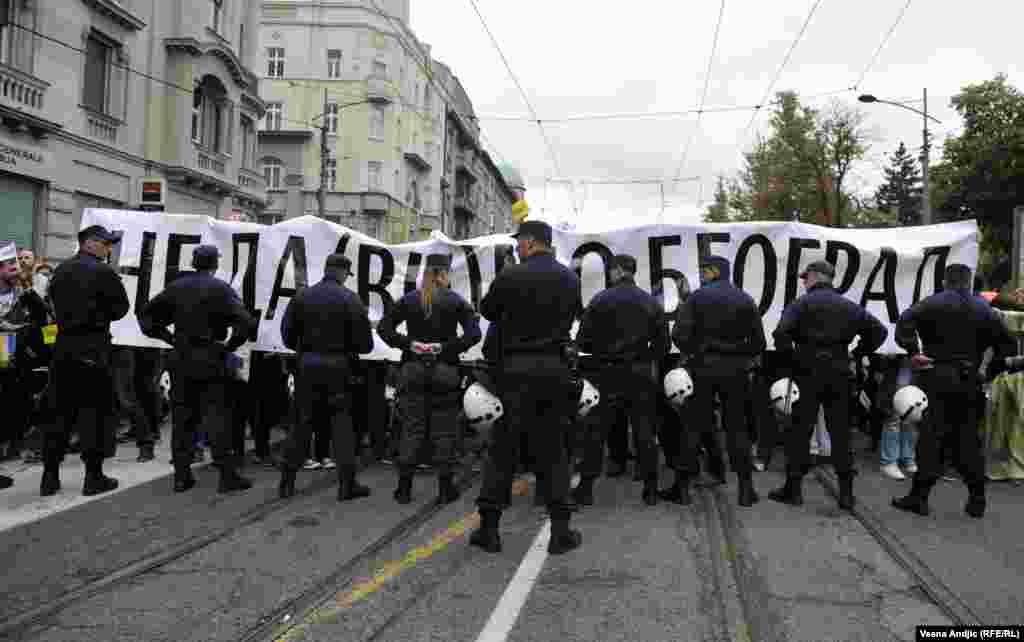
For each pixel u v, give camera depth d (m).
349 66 46.12
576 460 7.37
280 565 4.16
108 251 5.97
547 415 4.50
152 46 20.84
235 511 5.29
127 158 19.72
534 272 4.52
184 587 3.83
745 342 5.61
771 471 7.07
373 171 46.84
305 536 4.71
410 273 8.02
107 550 4.39
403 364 5.72
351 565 4.18
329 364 5.63
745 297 5.65
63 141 17.14
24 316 6.92
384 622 3.41
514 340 4.50
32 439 7.02
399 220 48.72
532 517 5.32
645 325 5.63
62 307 5.64
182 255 7.93
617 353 5.62
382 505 5.53
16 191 15.98
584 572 4.09
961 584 3.94
